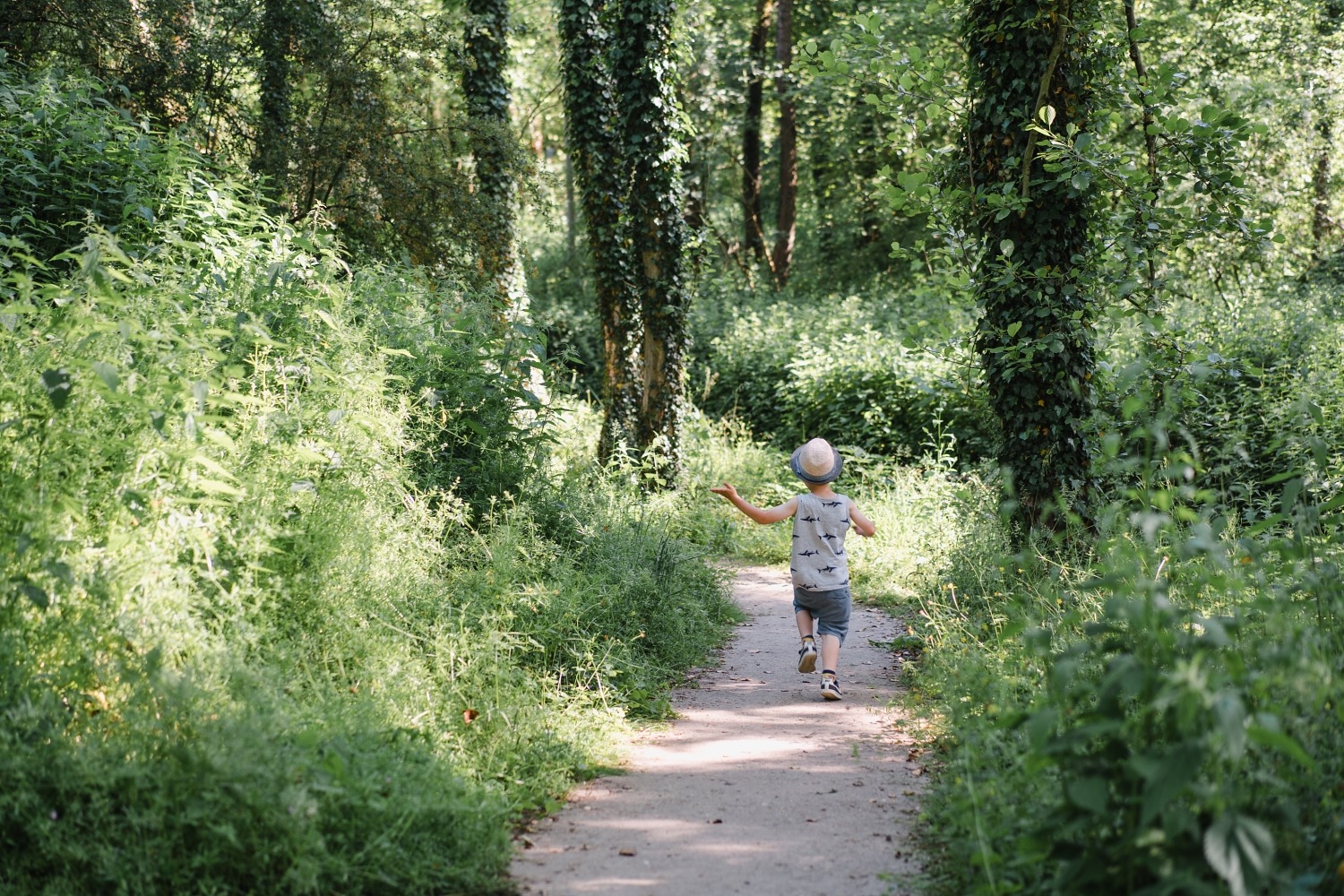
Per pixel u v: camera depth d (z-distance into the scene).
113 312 5.06
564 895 3.54
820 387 17.00
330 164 13.55
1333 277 17.95
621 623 6.79
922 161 8.73
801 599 6.50
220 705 3.85
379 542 5.75
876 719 5.82
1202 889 2.56
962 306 8.81
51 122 8.00
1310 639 3.51
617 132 12.94
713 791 4.63
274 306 6.34
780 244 27.16
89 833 3.33
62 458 4.32
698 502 12.59
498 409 7.71
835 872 3.74
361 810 3.65
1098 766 2.97
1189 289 13.66
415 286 8.48
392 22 14.55
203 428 4.60
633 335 13.09
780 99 26.39
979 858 3.40
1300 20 18.97
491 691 5.15
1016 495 7.77
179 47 12.65
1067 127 7.45
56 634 3.89
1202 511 6.58
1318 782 3.30
